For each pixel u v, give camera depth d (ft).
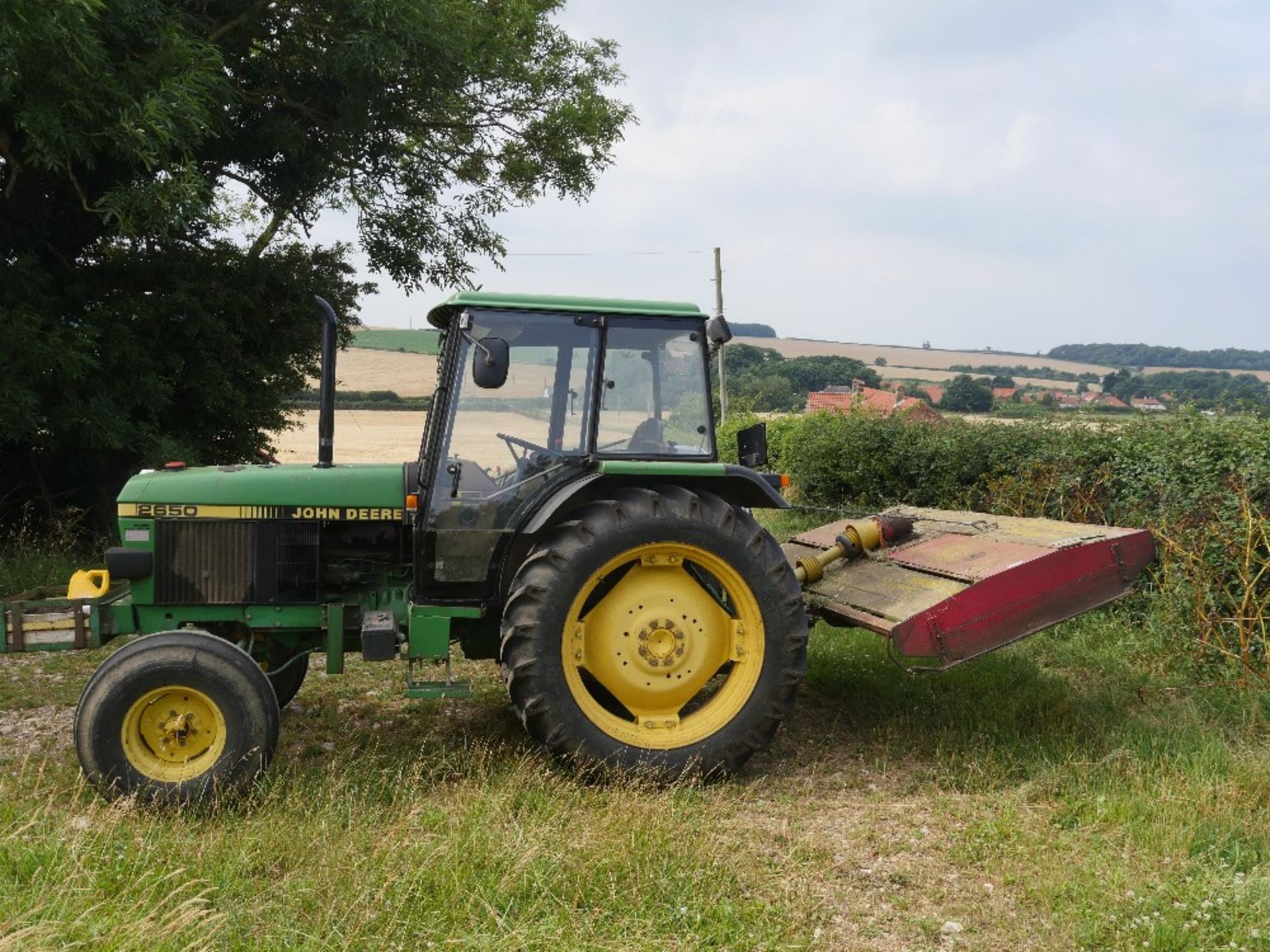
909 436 35.99
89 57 25.40
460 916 10.48
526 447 15.61
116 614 15.31
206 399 34.45
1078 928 10.79
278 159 37.40
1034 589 15.61
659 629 15.43
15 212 31.68
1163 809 13.43
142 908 10.18
